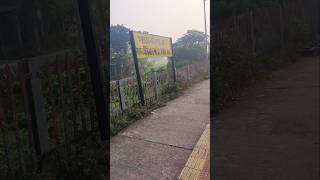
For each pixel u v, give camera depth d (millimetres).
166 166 3268
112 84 4410
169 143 3711
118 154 3662
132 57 5660
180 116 4328
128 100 5105
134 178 3234
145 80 6043
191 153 3363
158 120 4504
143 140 3812
